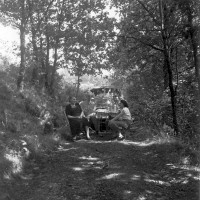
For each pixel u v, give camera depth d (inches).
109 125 393.4
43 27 555.8
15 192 203.8
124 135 398.9
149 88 589.0
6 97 382.9
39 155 283.4
